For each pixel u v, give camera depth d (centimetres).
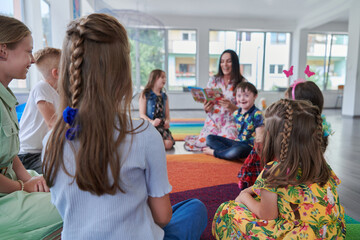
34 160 153
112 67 59
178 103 806
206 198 168
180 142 345
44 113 151
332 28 824
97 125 57
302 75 813
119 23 63
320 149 87
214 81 315
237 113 259
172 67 804
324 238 86
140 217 65
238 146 246
